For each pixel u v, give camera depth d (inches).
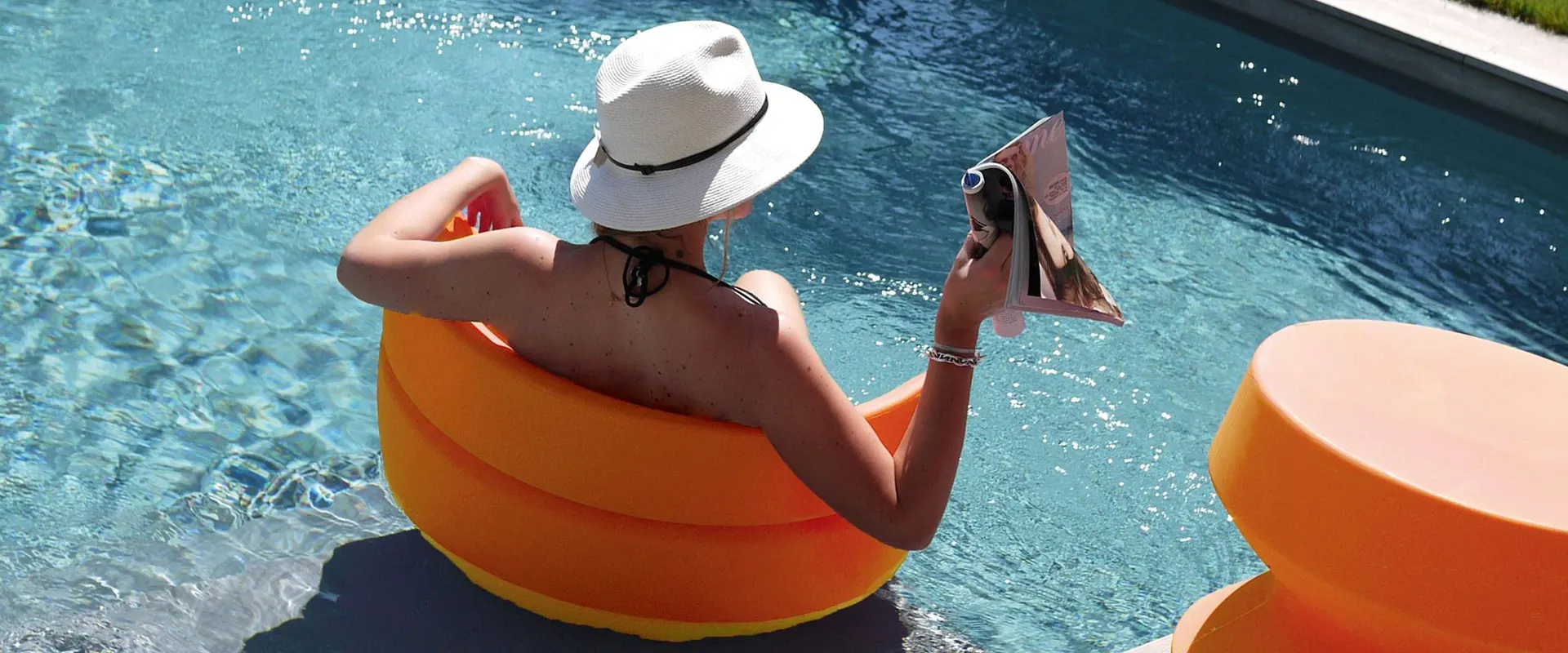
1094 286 72.6
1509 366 75.8
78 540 101.9
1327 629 72.5
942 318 78.7
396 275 85.9
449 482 89.8
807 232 171.2
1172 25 266.5
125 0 215.0
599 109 79.0
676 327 81.1
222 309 138.9
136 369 126.9
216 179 163.9
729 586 88.4
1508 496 62.2
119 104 179.8
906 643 100.6
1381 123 229.9
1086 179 197.3
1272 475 69.2
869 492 80.7
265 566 101.0
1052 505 122.3
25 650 88.8
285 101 187.2
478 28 223.8
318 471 115.2
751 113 79.2
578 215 165.6
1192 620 83.0
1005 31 255.8
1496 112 230.5
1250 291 169.2
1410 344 77.9
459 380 85.7
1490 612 62.4
